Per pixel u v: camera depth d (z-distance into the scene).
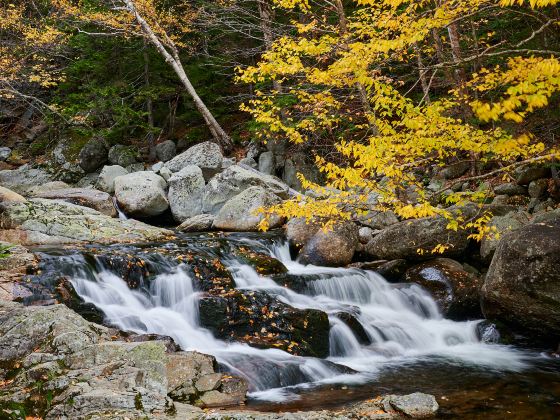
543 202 11.05
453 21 6.00
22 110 22.86
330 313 8.48
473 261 10.78
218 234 12.02
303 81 11.63
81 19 16.61
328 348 7.96
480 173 12.75
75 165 18.47
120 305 8.15
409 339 8.73
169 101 20.58
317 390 6.38
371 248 11.10
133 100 18.89
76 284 7.93
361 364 7.65
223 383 5.96
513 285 8.00
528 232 8.05
